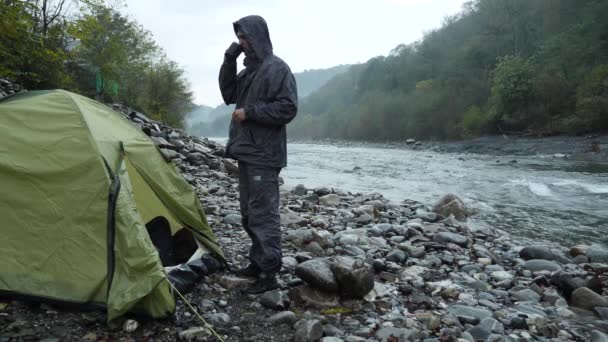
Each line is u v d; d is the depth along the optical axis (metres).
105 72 21.19
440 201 9.32
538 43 51.09
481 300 4.22
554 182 15.68
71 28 16.70
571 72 41.22
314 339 3.15
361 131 74.25
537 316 3.81
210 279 4.08
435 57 76.38
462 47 63.94
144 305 3.16
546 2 52.31
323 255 5.29
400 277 4.70
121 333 3.04
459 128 50.47
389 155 32.72
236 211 6.91
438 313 3.83
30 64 14.78
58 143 3.48
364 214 7.66
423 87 66.31
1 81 13.51
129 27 23.66
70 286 3.24
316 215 7.78
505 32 57.47
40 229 3.35
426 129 57.34
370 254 5.47
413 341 3.25
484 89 52.38
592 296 4.31
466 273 5.13
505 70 42.19
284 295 3.73
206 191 8.38
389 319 3.61
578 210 10.68
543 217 9.79
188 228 4.54
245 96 3.81
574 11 49.28
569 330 3.67
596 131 31.88
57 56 15.41
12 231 3.36
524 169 20.33
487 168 21.14
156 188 4.41
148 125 14.48
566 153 26.88
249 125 3.69
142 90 28.69
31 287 3.25
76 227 3.32
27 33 12.00
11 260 3.32
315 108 129.00
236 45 3.86
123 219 3.27
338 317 3.60
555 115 38.25
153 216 4.50
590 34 43.03
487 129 44.16
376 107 72.12
